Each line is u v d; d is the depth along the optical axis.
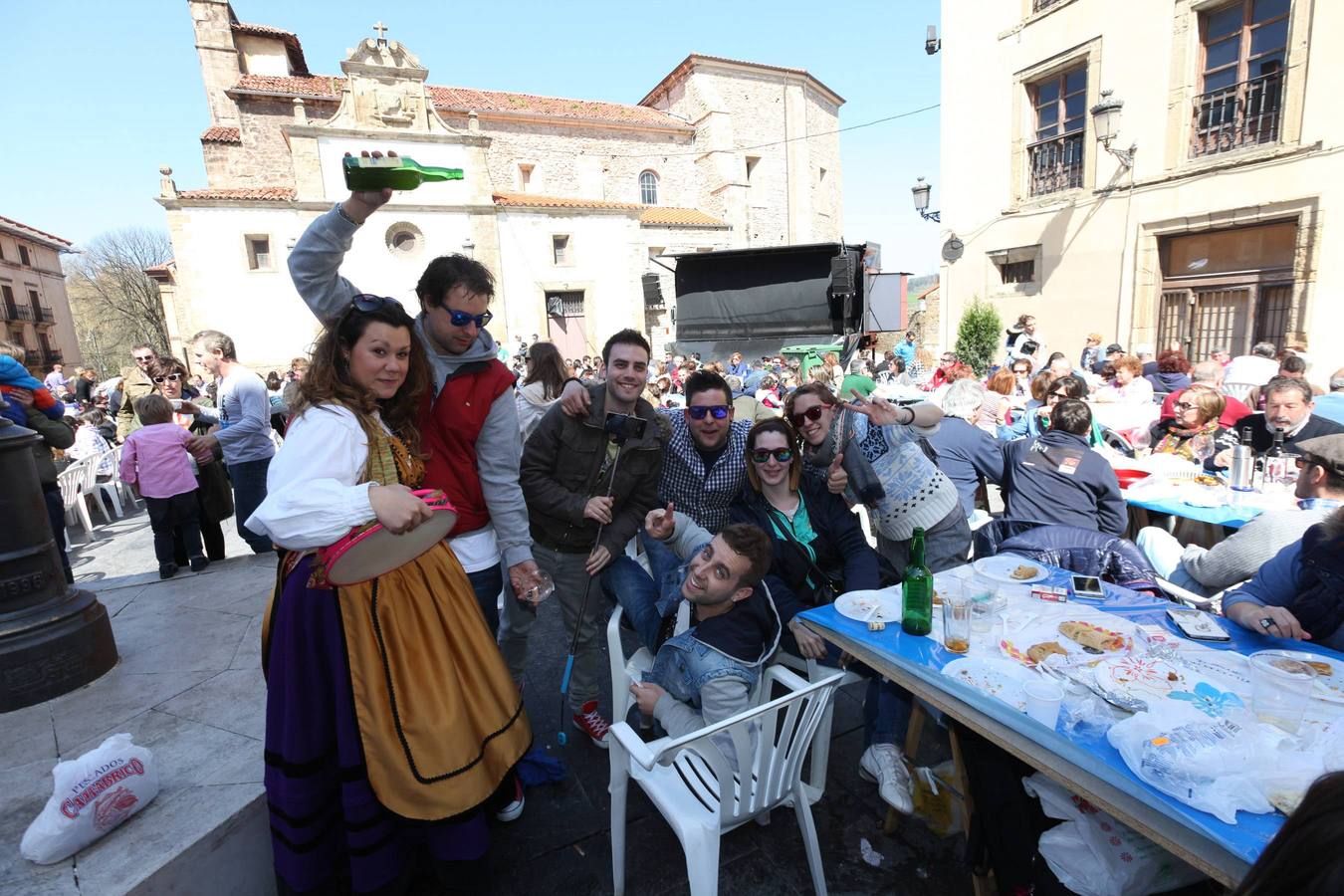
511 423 2.13
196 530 4.18
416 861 2.00
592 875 2.10
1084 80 10.57
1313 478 2.42
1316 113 7.96
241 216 18.41
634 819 2.34
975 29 11.98
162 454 3.95
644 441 2.52
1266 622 1.90
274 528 1.45
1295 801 1.21
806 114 32.16
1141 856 1.55
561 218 22.41
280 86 22.11
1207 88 9.12
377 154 1.72
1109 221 10.26
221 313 18.47
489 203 20.98
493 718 1.79
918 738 2.29
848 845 2.22
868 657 1.98
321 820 1.65
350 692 1.60
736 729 1.74
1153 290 9.93
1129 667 1.70
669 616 2.41
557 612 4.08
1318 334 8.16
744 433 2.87
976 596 2.04
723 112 28.59
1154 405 6.16
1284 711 1.42
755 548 2.03
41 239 32.53
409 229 20.23
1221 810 1.20
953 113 12.58
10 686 2.39
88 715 2.38
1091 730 1.48
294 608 1.60
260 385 4.07
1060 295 11.08
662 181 29.33
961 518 2.90
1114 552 2.80
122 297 38.66
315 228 1.89
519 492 2.16
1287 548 2.07
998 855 1.81
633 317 23.77
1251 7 8.52
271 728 1.65
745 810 1.81
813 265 11.88
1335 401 4.70
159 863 1.66
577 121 26.73
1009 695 1.63
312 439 1.51
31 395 4.04
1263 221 8.61
